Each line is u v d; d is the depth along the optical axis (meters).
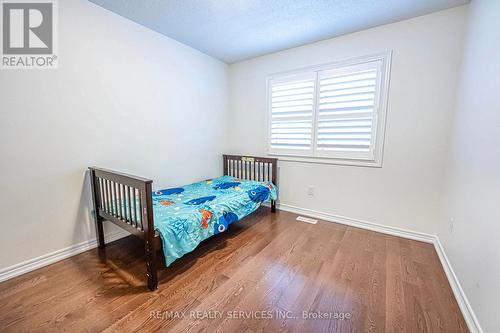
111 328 1.29
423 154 2.30
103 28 2.12
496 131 1.23
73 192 2.04
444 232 2.05
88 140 2.10
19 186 1.74
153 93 2.62
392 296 1.57
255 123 3.50
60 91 1.89
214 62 3.42
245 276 1.79
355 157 2.68
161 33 2.62
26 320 1.34
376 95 2.48
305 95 2.97
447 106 2.14
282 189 3.35
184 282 1.71
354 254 2.13
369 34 2.46
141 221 1.62
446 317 1.39
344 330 1.29
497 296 1.07
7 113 1.65
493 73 1.32
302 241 2.39
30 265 1.82
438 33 2.12
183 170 3.10
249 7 2.07
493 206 1.20
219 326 1.31
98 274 1.79
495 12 1.36
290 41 2.79
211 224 2.09
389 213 2.55
